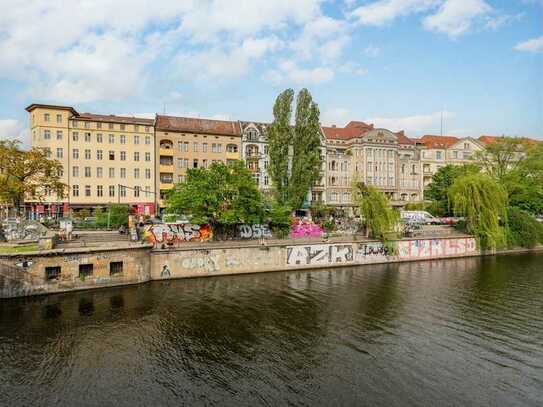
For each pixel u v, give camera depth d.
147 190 68.62
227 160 73.75
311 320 25.02
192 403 15.47
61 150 63.47
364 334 22.70
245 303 28.44
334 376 17.69
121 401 15.59
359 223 50.03
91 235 40.44
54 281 29.97
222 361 19.14
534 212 61.94
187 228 41.72
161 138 69.81
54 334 22.28
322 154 80.00
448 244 49.25
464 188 50.59
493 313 26.52
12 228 37.44
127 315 25.48
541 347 20.95
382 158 83.94
